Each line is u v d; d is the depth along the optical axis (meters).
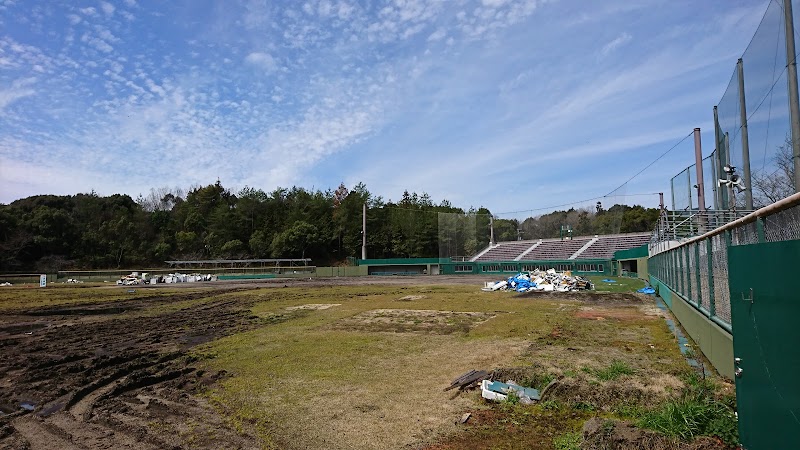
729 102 12.59
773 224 4.35
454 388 7.50
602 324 13.86
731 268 4.77
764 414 4.00
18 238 62.69
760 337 4.07
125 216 74.69
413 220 72.88
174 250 75.69
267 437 5.75
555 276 28.81
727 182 12.97
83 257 68.00
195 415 6.74
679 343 10.49
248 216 79.94
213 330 15.23
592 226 54.50
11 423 6.80
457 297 24.23
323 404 6.95
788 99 8.05
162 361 10.73
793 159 7.93
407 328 14.12
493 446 5.28
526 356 9.47
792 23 7.82
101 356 11.77
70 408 7.45
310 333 13.53
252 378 8.64
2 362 11.23
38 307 24.12
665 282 18.48
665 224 23.47
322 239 75.38
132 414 6.94
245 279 53.28
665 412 5.48
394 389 7.61
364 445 5.41
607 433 4.99
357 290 31.48
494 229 62.34
